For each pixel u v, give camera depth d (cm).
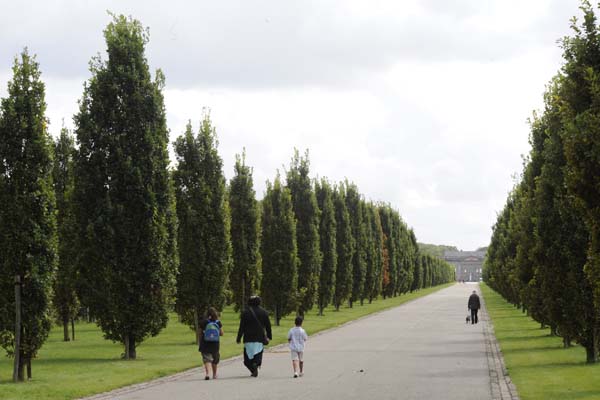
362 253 7250
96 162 2578
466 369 2138
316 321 4775
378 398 1556
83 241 2567
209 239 3291
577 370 2052
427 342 3156
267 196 4791
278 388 1739
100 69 2623
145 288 2578
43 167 2003
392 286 9769
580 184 1424
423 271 14925
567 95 1634
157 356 2642
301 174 5391
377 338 3388
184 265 3272
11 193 1964
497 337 3428
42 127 2005
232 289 4072
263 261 4644
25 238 1947
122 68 2603
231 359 2534
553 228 2322
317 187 6069
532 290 3356
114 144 2575
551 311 2303
